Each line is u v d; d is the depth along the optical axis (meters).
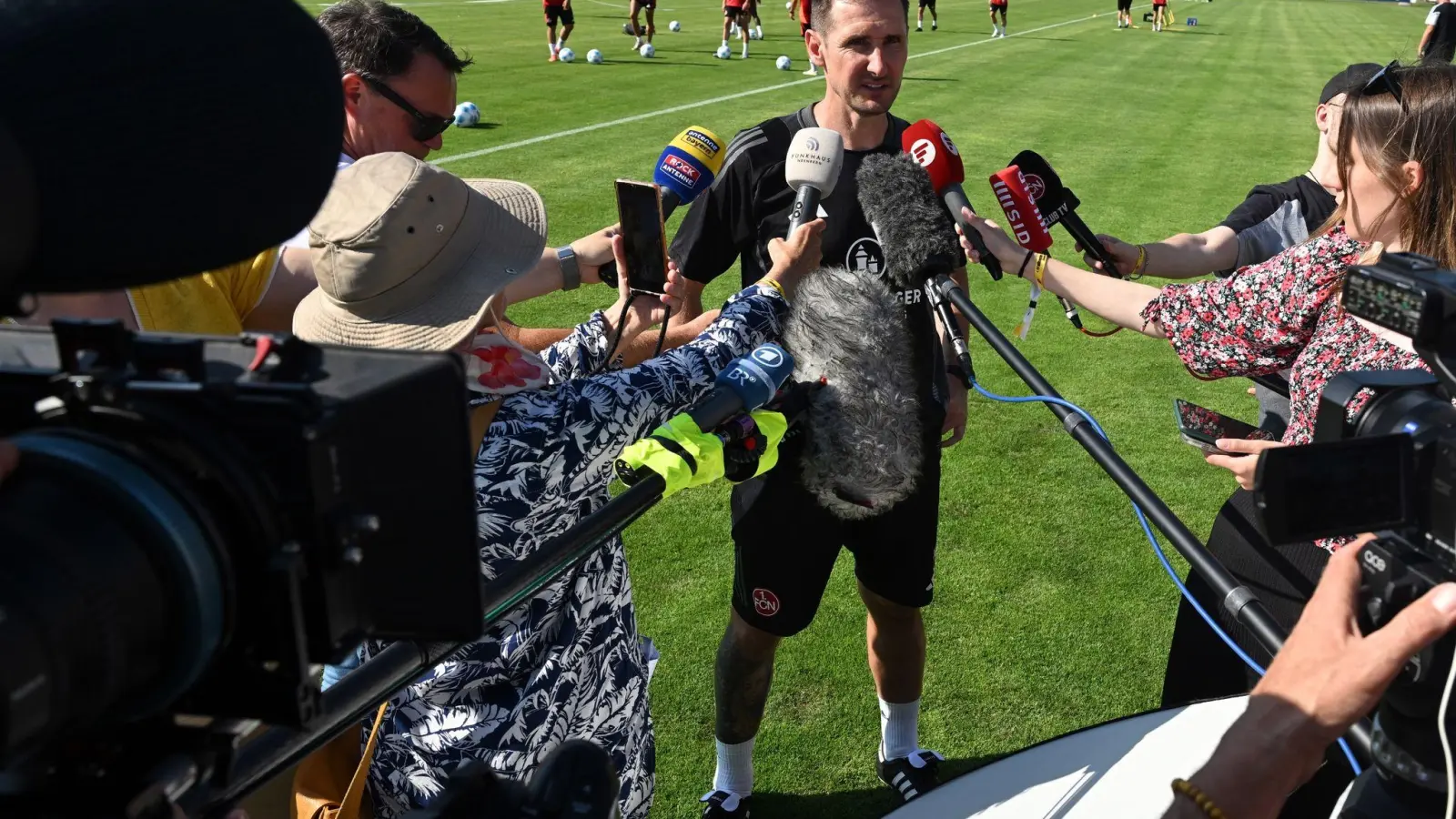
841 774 2.90
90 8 0.59
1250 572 2.04
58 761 0.70
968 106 14.49
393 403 0.76
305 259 2.05
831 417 1.90
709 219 2.60
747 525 2.44
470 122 11.47
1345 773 1.64
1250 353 2.05
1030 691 3.23
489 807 0.77
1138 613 3.62
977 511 4.27
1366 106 1.79
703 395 1.60
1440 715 0.91
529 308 6.20
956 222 2.52
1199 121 13.85
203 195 0.63
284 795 1.76
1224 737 0.99
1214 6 46.00
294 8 0.67
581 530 1.32
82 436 0.67
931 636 3.48
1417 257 1.03
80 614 0.58
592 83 14.84
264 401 0.68
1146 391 5.52
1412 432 1.00
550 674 1.54
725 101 13.76
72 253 0.60
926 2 25.92
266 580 0.68
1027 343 6.16
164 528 0.63
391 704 1.55
